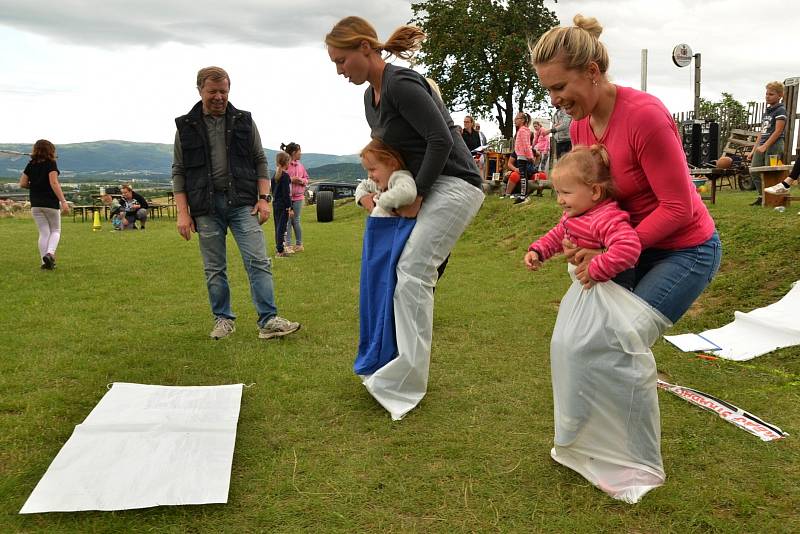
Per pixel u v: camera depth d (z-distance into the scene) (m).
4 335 4.85
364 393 3.58
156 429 2.93
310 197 28.77
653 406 2.42
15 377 3.83
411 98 3.12
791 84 10.81
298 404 3.42
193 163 4.61
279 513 2.36
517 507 2.40
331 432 3.06
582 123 2.58
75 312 5.73
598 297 2.41
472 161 3.48
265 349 4.47
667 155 2.26
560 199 2.48
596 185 2.40
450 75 38.31
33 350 4.42
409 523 2.30
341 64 3.27
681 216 2.29
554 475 2.62
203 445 2.79
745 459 2.76
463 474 2.65
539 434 3.03
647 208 2.45
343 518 2.33
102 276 7.87
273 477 2.61
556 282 6.75
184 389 3.47
